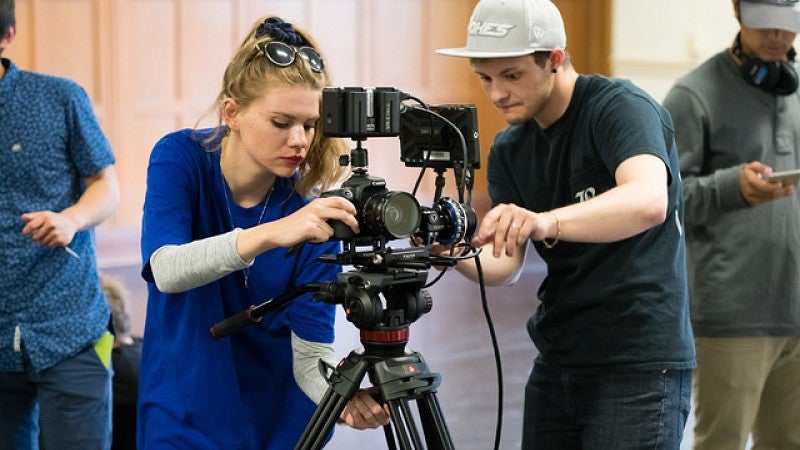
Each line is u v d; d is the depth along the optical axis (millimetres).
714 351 3689
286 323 2549
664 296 2742
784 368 3777
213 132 2518
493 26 2648
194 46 9336
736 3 3648
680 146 3672
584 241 2424
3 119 3510
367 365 2252
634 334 2744
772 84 3656
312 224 2137
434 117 2348
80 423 3590
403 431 2193
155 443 2471
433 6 10516
